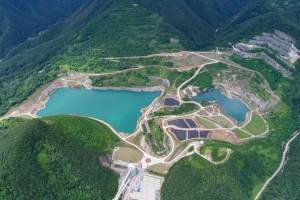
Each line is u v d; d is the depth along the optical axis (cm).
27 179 18362
